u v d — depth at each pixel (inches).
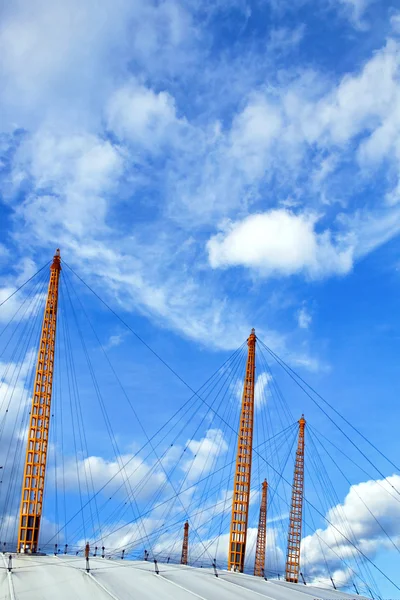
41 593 2822.3
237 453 4953.3
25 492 4119.1
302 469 6614.2
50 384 4458.7
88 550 3577.8
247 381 5206.7
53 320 4626.0
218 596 3218.5
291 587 3978.8
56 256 4867.1
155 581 3292.3
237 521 4736.7
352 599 4035.4
